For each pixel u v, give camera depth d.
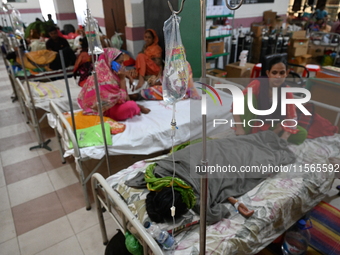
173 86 0.78
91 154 1.82
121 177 1.49
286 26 4.72
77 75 3.23
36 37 4.34
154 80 3.01
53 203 2.02
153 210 1.20
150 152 2.05
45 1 4.64
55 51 3.79
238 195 1.30
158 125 2.15
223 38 4.12
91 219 1.87
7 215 1.92
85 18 1.43
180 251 1.07
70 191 2.15
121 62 2.24
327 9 4.90
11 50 3.76
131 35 3.65
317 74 2.27
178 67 0.76
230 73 3.64
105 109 2.21
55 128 2.34
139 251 1.21
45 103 2.73
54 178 2.31
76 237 1.73
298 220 1.46
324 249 1.51
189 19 2.80
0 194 2.13
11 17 2.84
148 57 3.13
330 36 4.58
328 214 1.72
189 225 1.17
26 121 3.37
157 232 1.07
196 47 2.91
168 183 1.24
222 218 1.21
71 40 4.41
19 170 2.43
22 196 2.10
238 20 4.25
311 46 4.73
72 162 2.53
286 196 1.29
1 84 4.95
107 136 1.94
